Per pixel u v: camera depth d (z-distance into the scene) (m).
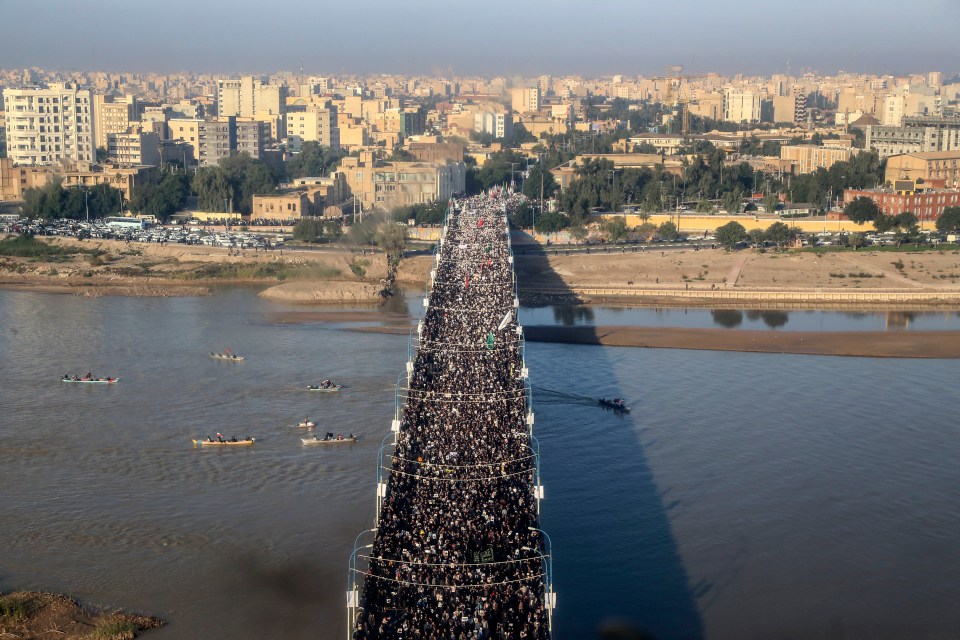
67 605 147.25
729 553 163.88
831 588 154.12
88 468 196.25
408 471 148.12
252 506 179.25
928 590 154.25
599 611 145.50
